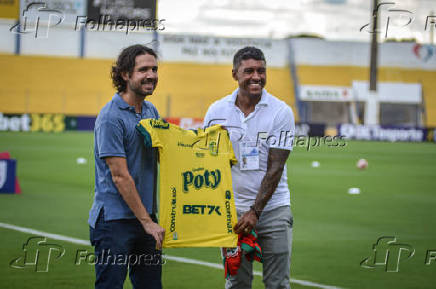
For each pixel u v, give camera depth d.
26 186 13.73
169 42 45.59
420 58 48.44
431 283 6.38
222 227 4.18
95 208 4.08
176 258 7.35
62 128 37.06
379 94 45.84
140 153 4.09
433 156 25.61
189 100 43.28
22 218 9.71
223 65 46.31
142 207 3.95
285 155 4.59
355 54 47.62
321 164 21.50
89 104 41.72
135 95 4.11
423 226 9.76
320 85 45.56
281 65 47.03
